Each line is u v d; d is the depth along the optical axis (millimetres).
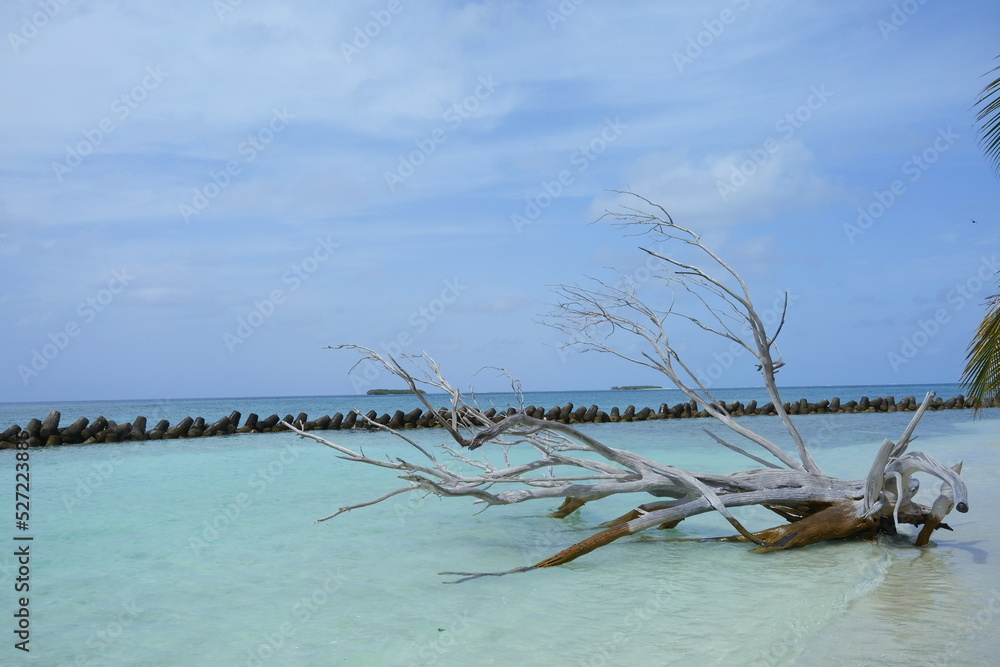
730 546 9609
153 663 5445
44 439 27859
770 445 10555
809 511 10102
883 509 9125
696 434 31141
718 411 11062
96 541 10016
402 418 37250
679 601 6805
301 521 11602
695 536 10438
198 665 5395
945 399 59375
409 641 5824
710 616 6258
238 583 7785
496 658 5352
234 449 25750
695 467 18078
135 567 8531
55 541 10031
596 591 7293
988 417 42812
